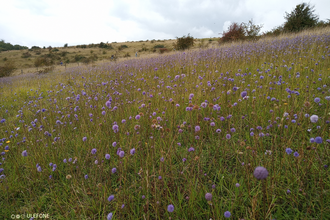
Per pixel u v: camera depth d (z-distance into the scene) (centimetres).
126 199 174
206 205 167
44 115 368
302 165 182
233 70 524
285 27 1595
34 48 6869
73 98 457
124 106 378
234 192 174
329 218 140
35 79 1243
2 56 5553
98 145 259
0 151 276
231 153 226
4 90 881
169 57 969
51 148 264
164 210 168
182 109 335
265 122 263
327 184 157
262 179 108
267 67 511
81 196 195
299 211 150
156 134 279
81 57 4575
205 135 268
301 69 443
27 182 220
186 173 197
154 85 483
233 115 295
